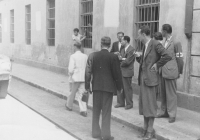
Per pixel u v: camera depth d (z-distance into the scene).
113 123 6.53
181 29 7.50
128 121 6.30
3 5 23.53
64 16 13.97
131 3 9.32
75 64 7.15
